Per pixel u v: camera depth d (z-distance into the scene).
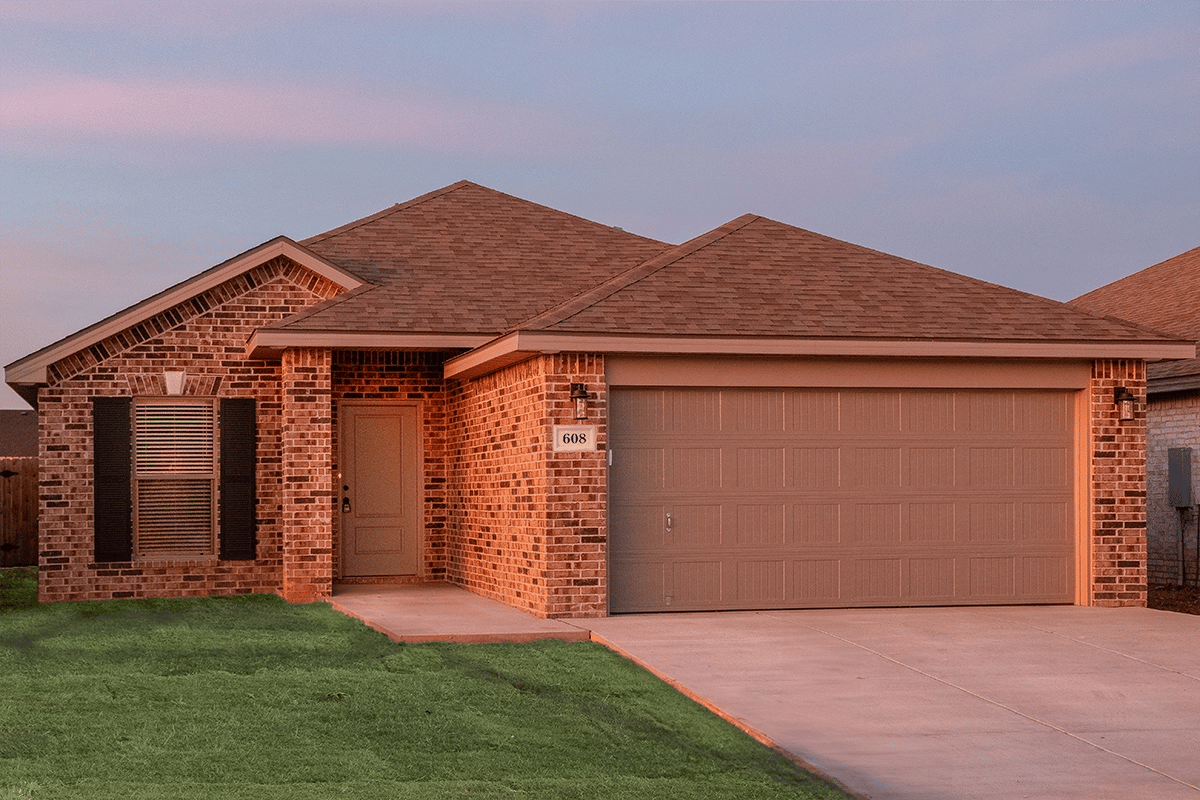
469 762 8.30
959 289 16.72
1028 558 15.77
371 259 19.45
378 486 19.17
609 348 14.33
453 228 21.06
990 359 15.60
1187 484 19.42
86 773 7.93
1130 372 15.91
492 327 16.98
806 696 10.39
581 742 8.85
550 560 14.34
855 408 15.41
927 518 15.53
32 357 17.58
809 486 15.24
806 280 16.42
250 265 18.33
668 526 14.89
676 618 14.30
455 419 18.78
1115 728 9.56
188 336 18.25
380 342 16.56
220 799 7.34
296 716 9.45
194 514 18.30
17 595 18.83
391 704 9.86
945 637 13.07
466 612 15.06
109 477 17.91
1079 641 12.91
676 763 8.39
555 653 12.16
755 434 15.16
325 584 16.78
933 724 9.60
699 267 16.50
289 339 16.31
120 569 17.88
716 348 14.50
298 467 16.73
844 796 7.75
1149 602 18.03
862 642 12.72
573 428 14.45
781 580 15.13
